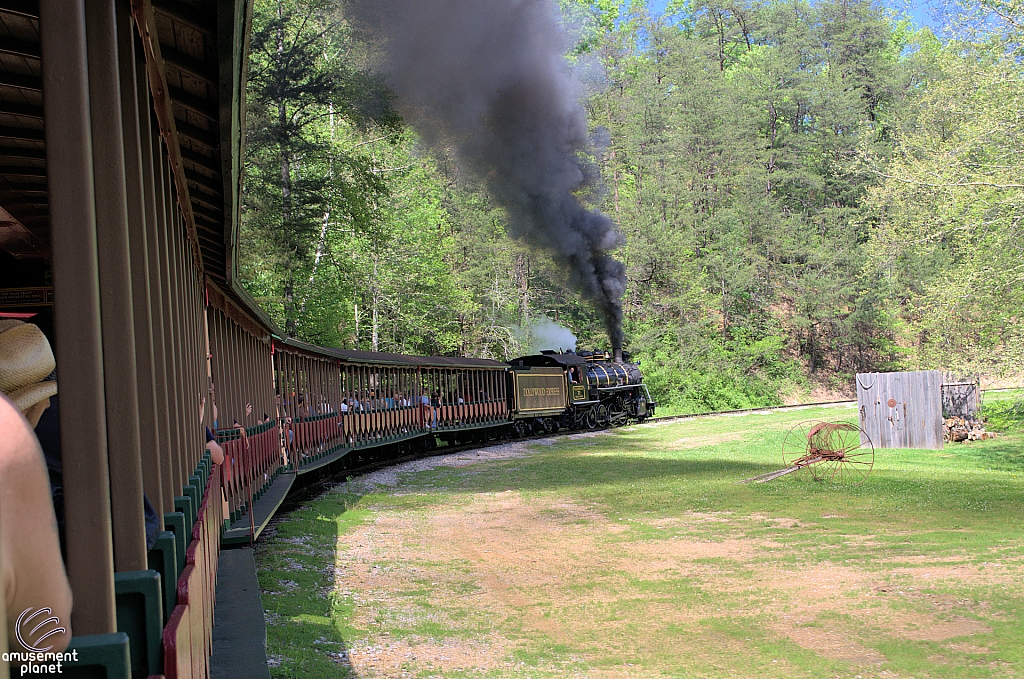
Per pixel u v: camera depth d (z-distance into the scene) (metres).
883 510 14.09
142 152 3.37
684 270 54.97
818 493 16.20
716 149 58.66
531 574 10.49
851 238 56.84
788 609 8.55
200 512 4.48
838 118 60.56
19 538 1.26
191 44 3.66
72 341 1.86
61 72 1.87
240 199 6.39
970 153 22.62
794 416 40.31
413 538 12.83
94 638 1.63
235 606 5.25
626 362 43.81
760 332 57.97
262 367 13.58
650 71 62.84
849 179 58.53
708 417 44.59
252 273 30.78
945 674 6.55
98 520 1.87
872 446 23.97
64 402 1.85
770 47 68.44
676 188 57.00
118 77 2.45
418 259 40.28
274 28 29.03
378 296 40.16
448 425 28.28
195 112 4.49
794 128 65.00
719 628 8.02
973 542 11.23
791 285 57.88
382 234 33.69
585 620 8.41
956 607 8.30
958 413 27.14
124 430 2.39
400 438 24.84
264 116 29.62
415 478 20.97
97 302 1.90
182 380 4.78
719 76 63.16
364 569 10.67
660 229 54.81
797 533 12.45
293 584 9.53
